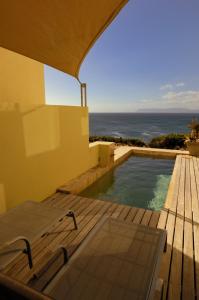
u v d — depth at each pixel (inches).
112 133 1729.8
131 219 127.6
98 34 96.3
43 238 105.3
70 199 158.7
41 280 76.7
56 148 174.4
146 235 81.0
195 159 283.7
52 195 167.5
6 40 97.6
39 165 154.3
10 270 83.1
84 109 218.2
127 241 76.9
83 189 196.9
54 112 169.6
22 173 138.5
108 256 68.5
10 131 127.6
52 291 54.4
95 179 223.8
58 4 73.4
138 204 177.8
